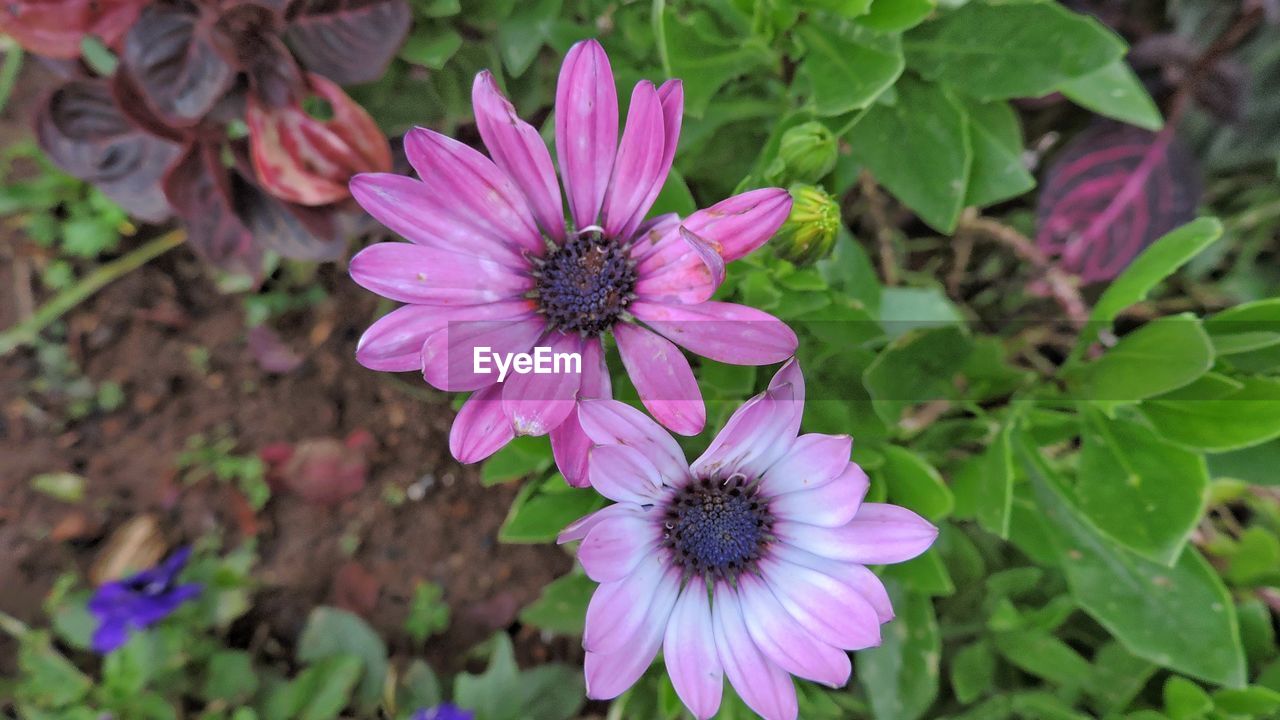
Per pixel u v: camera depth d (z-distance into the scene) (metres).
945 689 0.21
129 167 0.20
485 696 0.21
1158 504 0.16
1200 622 0.17
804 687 0.19
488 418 0.13
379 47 0.17
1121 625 0.17
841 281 0.19
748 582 0.14
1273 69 0.21
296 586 0.23
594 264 0.13
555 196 0.13
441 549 0.24
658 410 0.13
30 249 0.24
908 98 0.18
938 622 0.20
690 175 0.21
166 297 0.24
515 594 0.24
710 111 0.19
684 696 0.13
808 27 0.17
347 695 0.21
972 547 0.20
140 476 0.24
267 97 0.17
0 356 0.24
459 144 0.12
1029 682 0.21
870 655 0.19
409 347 0.13
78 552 0.23
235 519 0.23
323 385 0.24
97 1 0.17
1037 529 0.19
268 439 0.24
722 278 0.11
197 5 0.16
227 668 0.21
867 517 0.13
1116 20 0.22
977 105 0.19
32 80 0.24
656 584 0.13
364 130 0.18
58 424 0.24
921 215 0.19
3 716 0.22
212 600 0.22
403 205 0.12
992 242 0.24
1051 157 0.24
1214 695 0.18
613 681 0.13
